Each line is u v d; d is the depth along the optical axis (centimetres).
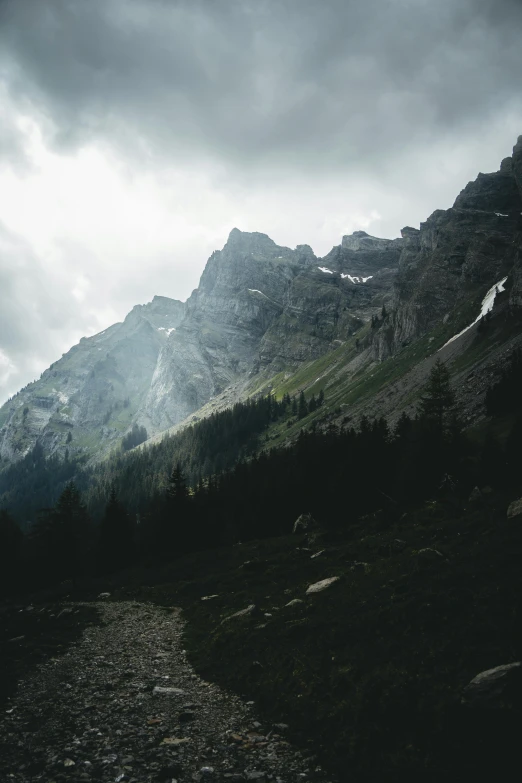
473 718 1141
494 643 1496
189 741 1304
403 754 1112
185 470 19312
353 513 5188
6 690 1744
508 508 3003
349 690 1476
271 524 6550
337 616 2162
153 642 2562
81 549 7300
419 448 5462
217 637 2369
